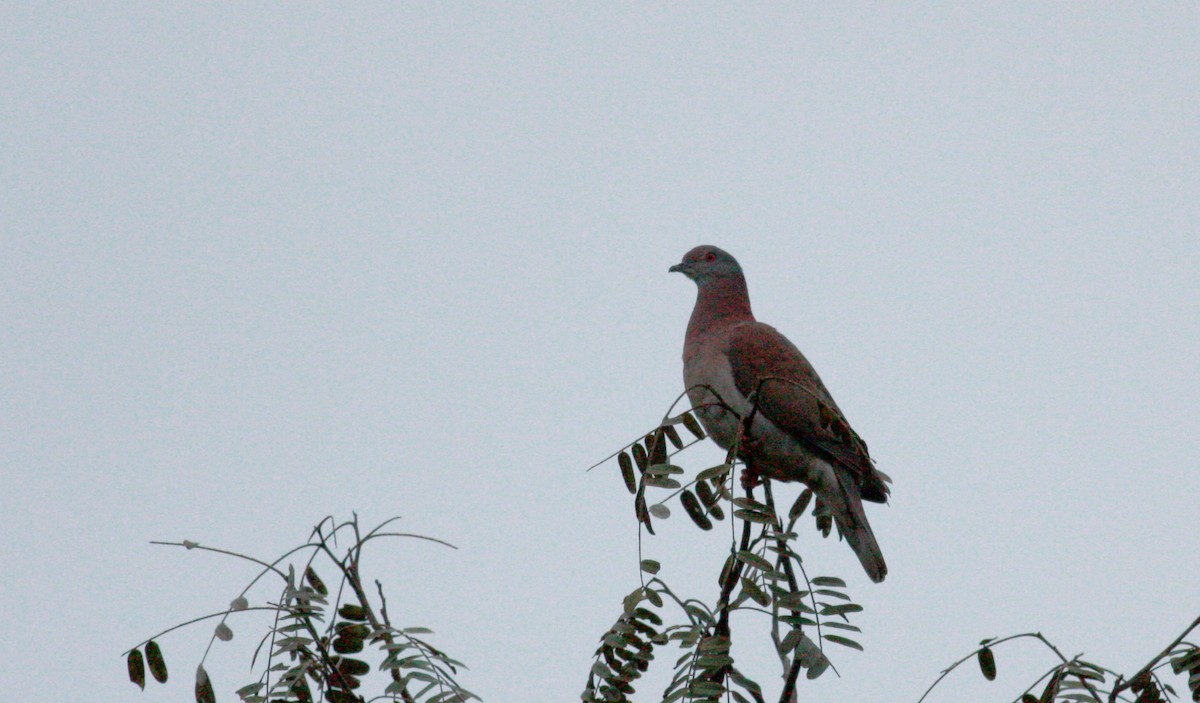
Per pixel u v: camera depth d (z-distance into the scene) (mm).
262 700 7875
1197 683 8367
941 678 8508
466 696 7520
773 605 8508
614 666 8562
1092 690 8180
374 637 7902
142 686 8031
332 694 8039
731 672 8055
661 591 8508
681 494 8938
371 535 8500
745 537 8750
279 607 8055
